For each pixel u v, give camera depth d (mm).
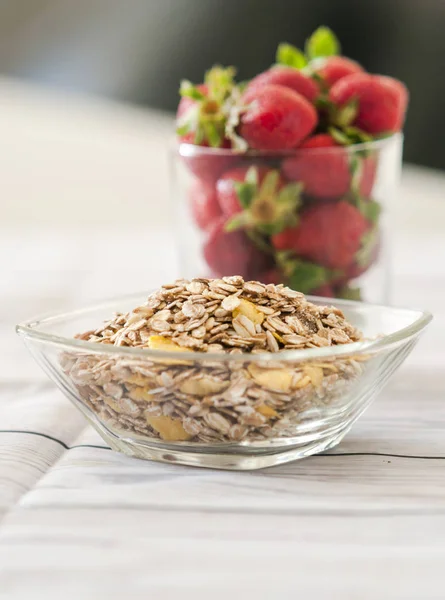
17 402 528
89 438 485
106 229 941
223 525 415
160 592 383
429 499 430
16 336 626
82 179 1196
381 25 1067
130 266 778
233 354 430
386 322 494
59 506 427
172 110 1154
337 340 464
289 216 571
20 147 1188
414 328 454
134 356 434
